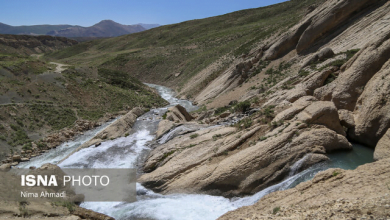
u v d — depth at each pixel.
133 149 25.38
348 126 19.70
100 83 52.25
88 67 61.44
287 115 19.38
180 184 18.00
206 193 16.97
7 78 40.97
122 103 47.56
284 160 16.38
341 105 21.69
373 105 18.61
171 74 82.31
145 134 29.39
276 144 16.88
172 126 27.34
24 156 27.33
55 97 41.22
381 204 8.84
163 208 16.03
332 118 18.38
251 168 16.47
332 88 22.84
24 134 30.66
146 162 22.33
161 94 66.69
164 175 19.00
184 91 63.50
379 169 11.25
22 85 40.28
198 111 42.28
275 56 43.94
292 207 11.21
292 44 42.50
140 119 35.69
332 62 26.33
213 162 18.33
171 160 20.64
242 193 16.22
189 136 23.59
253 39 64.81
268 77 39.78
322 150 16.62
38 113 35.50
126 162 23.03
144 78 88.44
